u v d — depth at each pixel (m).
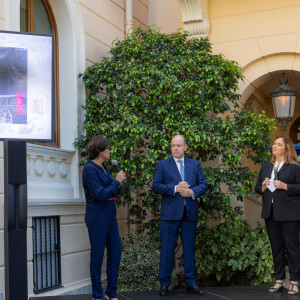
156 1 9.36
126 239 6.66
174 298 5.07
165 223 5.29
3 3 5.37
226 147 6.29
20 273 3.75
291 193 5.17
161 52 6.72
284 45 7.99
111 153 6.20
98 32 7.41
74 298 5.16
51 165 6.20
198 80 6.54
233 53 8.30
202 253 6.95
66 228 6.32
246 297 5.05
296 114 12.45
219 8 8.42
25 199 3.81
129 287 6.15
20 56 3.92
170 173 5.29
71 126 6.67
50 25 6.80
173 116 6.21
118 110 6.55
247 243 6.93
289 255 5.23
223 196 6.31
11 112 3.87
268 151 6.82
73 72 6.73
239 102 8.22
